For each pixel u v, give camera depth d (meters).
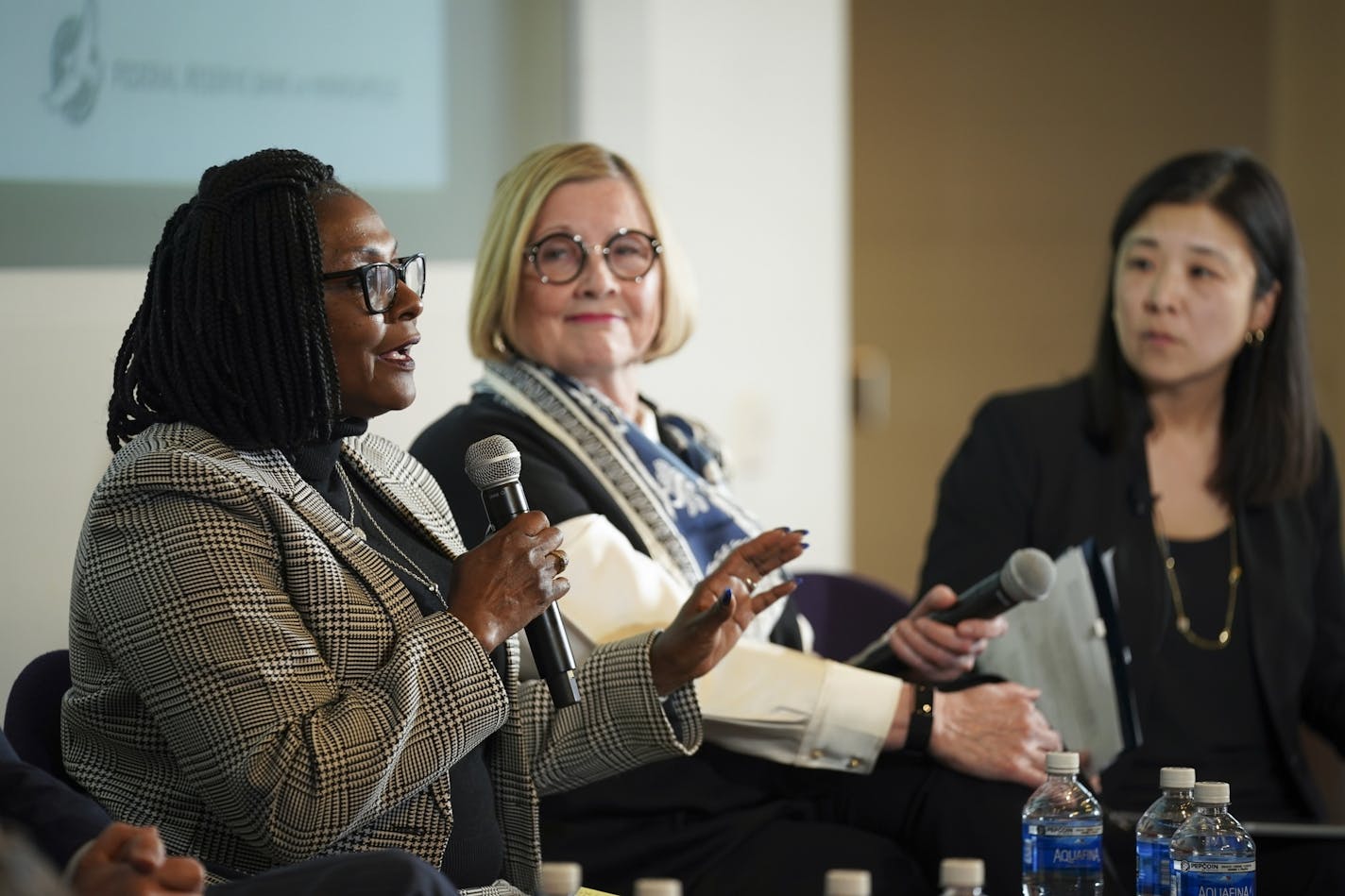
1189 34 23.41
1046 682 9.80
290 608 6.66
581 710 8.31
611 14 13.77
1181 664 10.82
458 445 9.53
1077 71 23.56
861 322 23.72
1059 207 23.64
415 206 12.18
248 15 11.02
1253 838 9.62
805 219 15.91
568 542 9.09
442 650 6.75
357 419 7.31
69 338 9.84
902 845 9.27
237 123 10.97
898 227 23.72
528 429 9.57
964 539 11.27
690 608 8.19
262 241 6.86
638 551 9.45
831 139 16.16
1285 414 11.05
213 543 6.55
